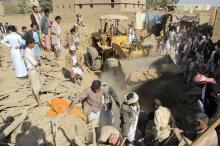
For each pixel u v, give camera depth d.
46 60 9.98
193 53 10.95
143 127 6.22
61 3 38.44
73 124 5.32
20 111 5.93
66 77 9.19
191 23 24.78
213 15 20.75
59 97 7.00
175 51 14.34
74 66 9.02
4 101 6.41
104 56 11.81
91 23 29.16
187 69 10.62
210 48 10.92
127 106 5.44
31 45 6.09
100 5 31.97
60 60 10.32
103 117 5.94
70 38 10.79
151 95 9.40
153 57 10.52
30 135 4.89
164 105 8.84
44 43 10.76
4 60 10.45
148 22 26.27
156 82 9.81
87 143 4.87
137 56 10.88
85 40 18.23
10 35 6.95
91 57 11.83
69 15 33.09
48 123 5.31
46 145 4.73
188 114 8.30
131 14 26.73
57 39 10.35
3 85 7.48
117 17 13.30
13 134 5.08
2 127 5.39
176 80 10.33
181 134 5.13
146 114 6.38
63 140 4.86
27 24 29.61
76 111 5.94
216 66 10.03
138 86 9.54
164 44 15.04
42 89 7.32
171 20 25.69
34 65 6.12
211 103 5.82
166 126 5.18
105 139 3.40
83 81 9.53
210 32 18.94
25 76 7.22
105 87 5.86
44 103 6.45
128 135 5.50
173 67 10.27
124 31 14.40
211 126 3.87
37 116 5.68
